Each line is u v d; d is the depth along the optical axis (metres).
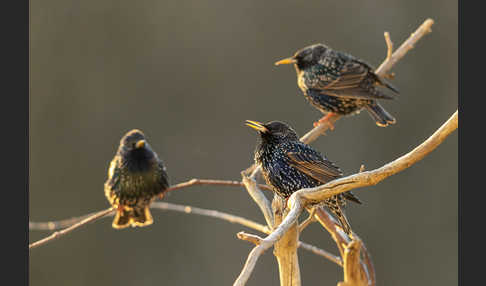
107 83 14.52
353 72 9.42
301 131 14.74
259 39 15.23
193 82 14.91
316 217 6.68
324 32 15.21
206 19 15.16
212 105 14.85
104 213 7.58
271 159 7.38
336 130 14.46
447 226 13.92
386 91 14.53
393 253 13.88
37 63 14.29
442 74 14.74
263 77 15.08
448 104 14.59
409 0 15.06
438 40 14.86
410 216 14.12
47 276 13.41
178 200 14.15
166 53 14.88
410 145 14.45
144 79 14.72
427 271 13.73
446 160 14.34
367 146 14.42
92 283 13.57
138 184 7.68
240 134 14.73
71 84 14.35
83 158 14.08
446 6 14.91
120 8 14.78
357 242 4.48
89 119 14.31
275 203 5.88
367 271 6.14
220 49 15.08
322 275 13.48
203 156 14.52
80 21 14.61
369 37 15.09
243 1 15.30
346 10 15.26
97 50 14.59
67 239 13.62
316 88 9.65
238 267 13.75
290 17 15.30
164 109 14.69
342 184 5.14
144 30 14.86
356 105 9.52
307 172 7.20
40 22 14.45
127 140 7.71
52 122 14.13
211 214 7.28
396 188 14.26
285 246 5.51
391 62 9.17
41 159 13.92
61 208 13.76
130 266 13.70
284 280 5.54
